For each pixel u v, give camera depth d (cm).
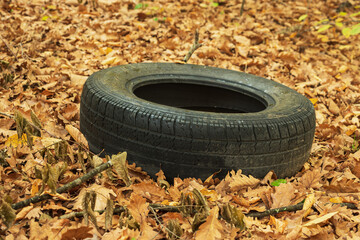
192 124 192
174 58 297
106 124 199
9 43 288
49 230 175
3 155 198
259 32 373
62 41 306
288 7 461
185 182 194
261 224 186
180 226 181
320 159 221
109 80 213
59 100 243
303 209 190
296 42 369
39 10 364
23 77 258
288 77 294
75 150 212
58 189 184
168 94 235
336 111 261
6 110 230
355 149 229
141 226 180
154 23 362
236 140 193
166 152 194
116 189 191
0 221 174
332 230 188
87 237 174
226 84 233
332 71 307
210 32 362
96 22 353
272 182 198
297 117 203
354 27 296
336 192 203
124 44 317
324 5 478
